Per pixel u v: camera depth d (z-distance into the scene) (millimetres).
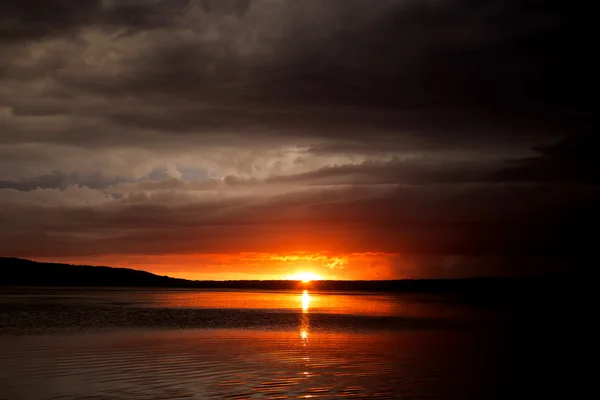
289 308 85125
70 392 22203
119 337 39562
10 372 25828
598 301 130375
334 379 25297
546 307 94125
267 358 30734
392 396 22578
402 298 148500
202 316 62719
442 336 44594
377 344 38375
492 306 98438
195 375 25562
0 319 51156
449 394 23406
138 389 22750
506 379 26922
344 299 136375
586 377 27844
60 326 46375
